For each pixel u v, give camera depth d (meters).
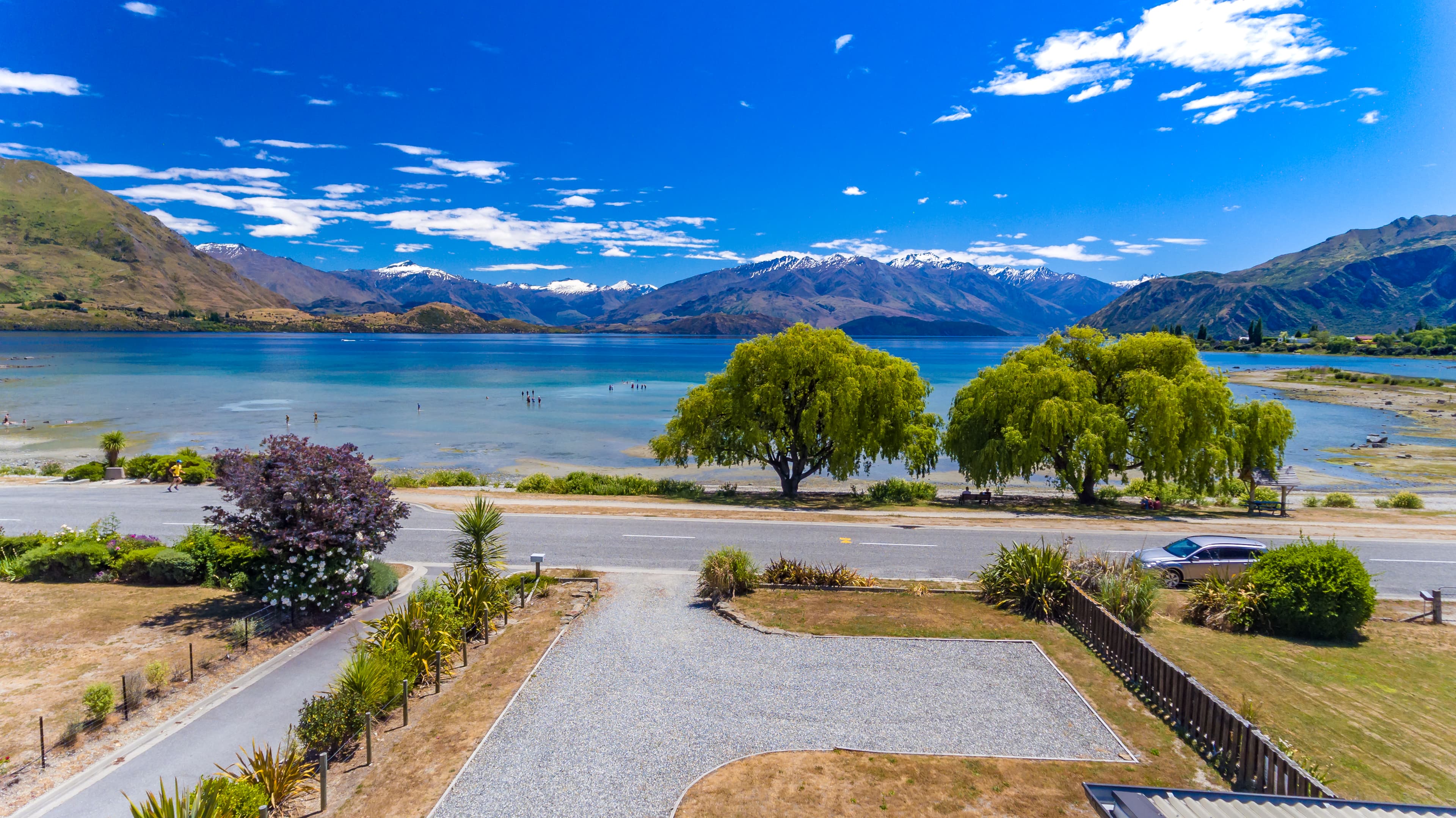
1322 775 11.24
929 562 24.81
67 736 12.77
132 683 13.90
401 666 14.90
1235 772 11.62
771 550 26.22
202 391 109.31
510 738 13.20
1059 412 35.31
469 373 168.00
